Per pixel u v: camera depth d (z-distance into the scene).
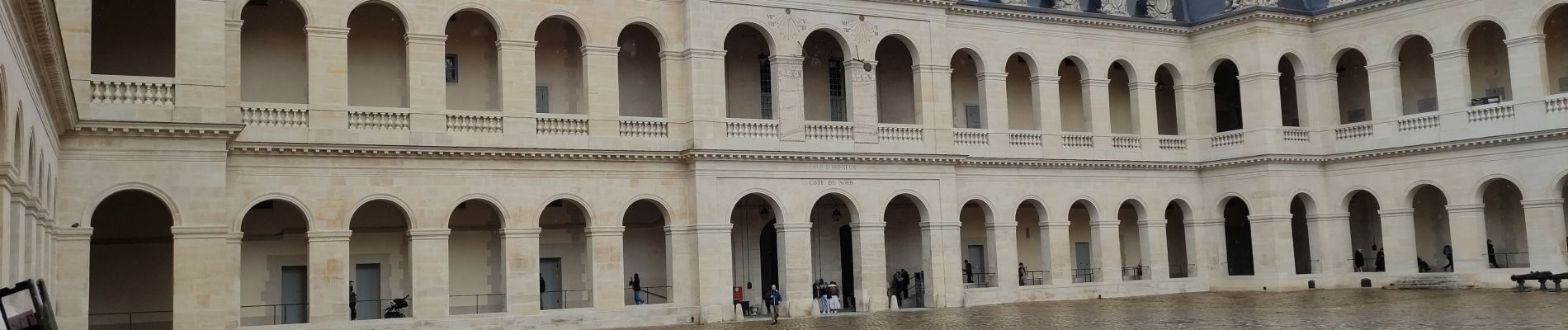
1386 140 57.69
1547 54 56.94
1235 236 67.06
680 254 48.09
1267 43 58.66
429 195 43.97
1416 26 56.88
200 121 37.66
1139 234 62.88
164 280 43.41
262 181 41.28
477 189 44.75
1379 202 58.31
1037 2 58.47
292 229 45.50
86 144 36.50
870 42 51.91
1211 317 44.19
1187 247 61.31
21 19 20.70
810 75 54.94
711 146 47.91
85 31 36.50
